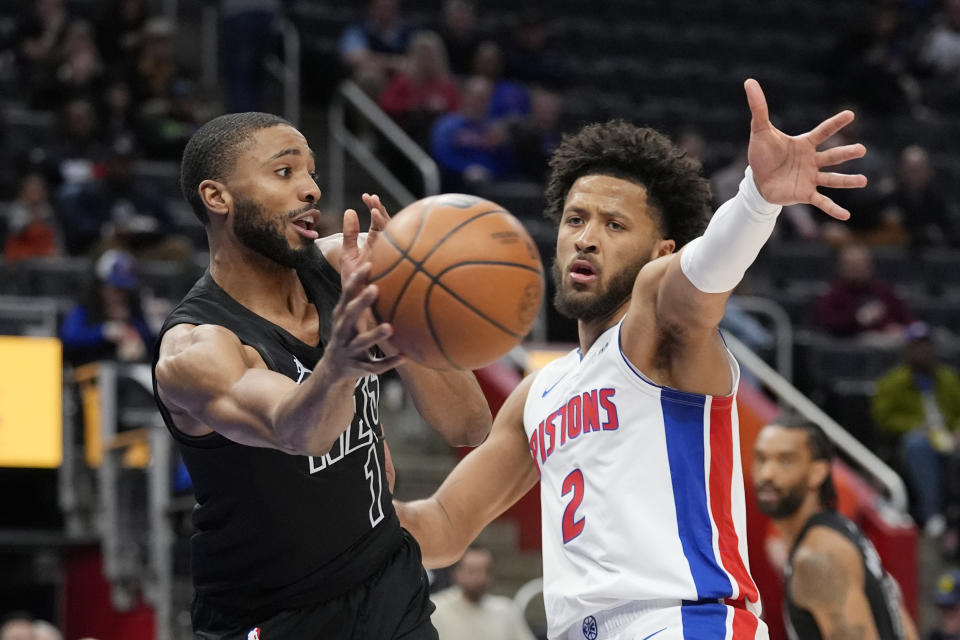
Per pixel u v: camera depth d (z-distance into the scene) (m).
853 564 13.19
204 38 40.97
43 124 33.78
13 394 23.95
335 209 35.78
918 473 28.11
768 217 8.12
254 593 8.98
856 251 33.00
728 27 47.91
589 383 9.34
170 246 29.27
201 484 8.81
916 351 29.20
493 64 39.34
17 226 29.88
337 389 7.24
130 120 34.12
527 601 22.30
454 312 7.69
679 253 8.62
